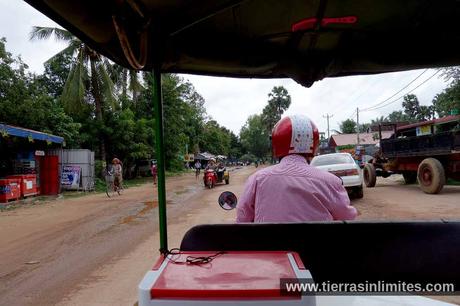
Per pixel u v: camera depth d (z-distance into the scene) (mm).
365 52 3156
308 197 2244
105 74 22688
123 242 7082
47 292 4574
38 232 8516
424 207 9250
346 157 12133
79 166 19688
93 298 4277
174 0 2215
